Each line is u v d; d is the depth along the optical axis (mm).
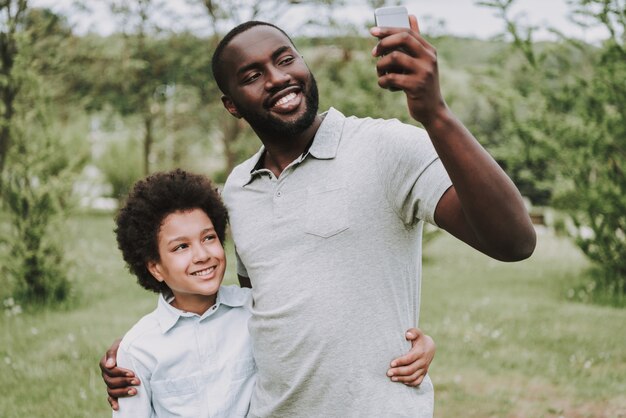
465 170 1353
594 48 7531
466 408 4109
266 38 1835
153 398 2092
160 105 18406
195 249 2049
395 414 1675
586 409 4125
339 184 1727
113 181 18750
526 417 3984
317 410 1746
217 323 2125
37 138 7297
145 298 7445
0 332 5852
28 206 7168
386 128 1740
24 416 3926
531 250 1468
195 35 15773
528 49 7457
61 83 15039
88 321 6254
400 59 1295
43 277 7176
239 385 2084
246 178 1980
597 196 7633
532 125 7883
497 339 5625
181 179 2121
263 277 1831
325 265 1711
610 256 7816
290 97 1818
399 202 1672
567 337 5707
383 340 1699
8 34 7535
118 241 2193
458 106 12023
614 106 7625
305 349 1727
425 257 10719
